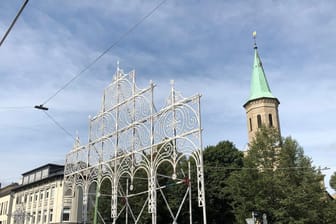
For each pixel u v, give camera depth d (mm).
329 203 25297
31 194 49000
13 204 53344
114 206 20750
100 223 33219
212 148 37688
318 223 24062
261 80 55594
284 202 23828
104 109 23422
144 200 30766
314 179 25641
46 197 45438
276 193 25031
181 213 33219
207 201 33719
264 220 16328
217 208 34344
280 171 26562
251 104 54344
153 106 19453
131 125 20531
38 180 46875
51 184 44875
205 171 34938
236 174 27984
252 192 25609
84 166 24266
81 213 41062
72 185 25047
